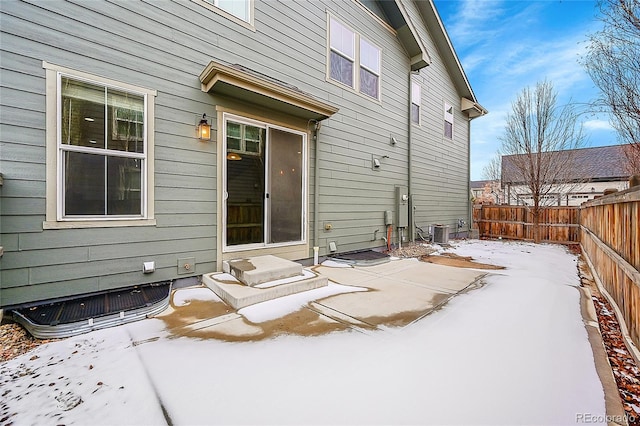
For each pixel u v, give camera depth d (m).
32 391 1.72
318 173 5.57
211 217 4.06
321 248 5.67
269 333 2.55
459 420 1.53
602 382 1.88
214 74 3.64
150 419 1.53
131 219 3.36
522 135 10.18
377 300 3.46
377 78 6.98
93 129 3.12
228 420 1.52
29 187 2.76
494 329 2.66
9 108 2.67
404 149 7.84
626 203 2.91
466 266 5.52
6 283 2.65
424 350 2.27
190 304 3.21
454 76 10.14
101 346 2.28
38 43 2.81
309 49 5.39
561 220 9.10
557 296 3.66
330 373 1.95
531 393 1.76
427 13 8.62
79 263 3.03
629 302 2.64
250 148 4.54
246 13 4.43
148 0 3.48
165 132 3.62
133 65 3.37
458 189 10.68
